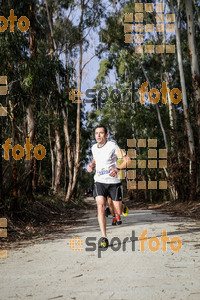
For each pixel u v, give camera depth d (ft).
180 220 34.12
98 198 19.03
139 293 9.92
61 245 20.42
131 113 101.35
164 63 75.05
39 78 36.42
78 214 59.88
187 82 71.41
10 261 15.79
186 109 57.41
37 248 19.71
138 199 120.67
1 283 11.66
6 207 32.55
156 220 34.63
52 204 58.39
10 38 34.27
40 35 52.75
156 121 84.43
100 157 19.27
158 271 12.53
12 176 33.81
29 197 43.62
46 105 42.57
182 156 65.00
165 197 91.15
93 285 10.93
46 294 10.17
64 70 40.88
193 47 52.06
